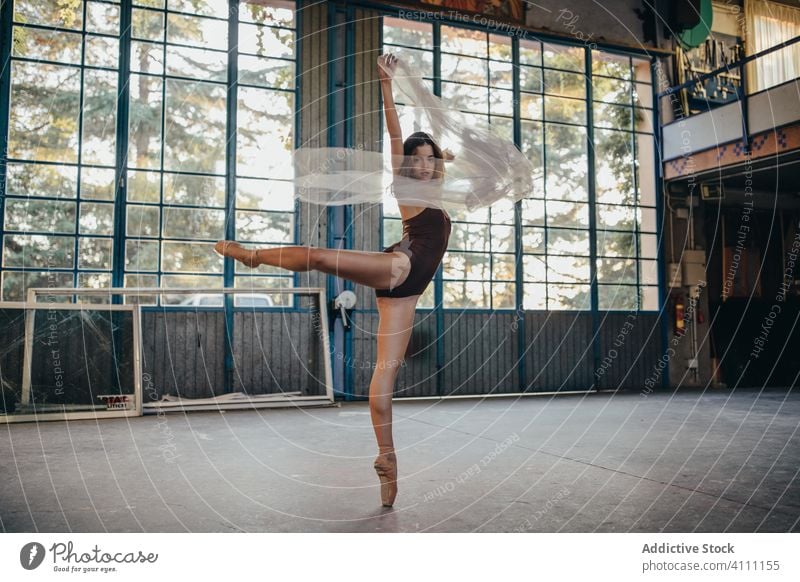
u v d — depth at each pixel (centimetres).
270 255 259
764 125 778
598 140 909
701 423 531
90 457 374
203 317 695
